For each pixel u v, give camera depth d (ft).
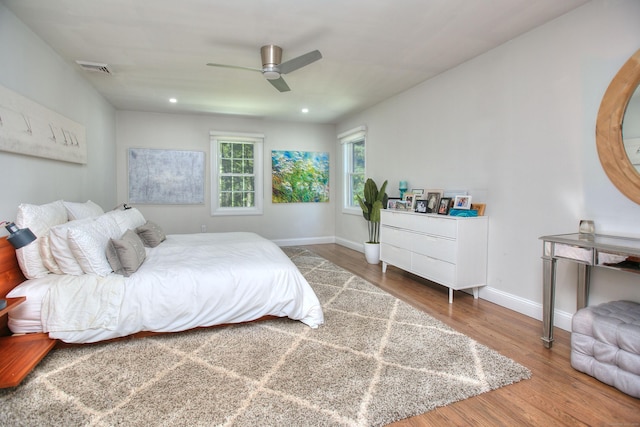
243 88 13.41
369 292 11.01
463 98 10.96
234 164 19.49
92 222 7.84
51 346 6.50
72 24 8.15
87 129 12.41
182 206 18.43
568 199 8.00
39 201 8.78
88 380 5.87
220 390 5.59
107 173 15.30
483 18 8.05
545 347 7.21
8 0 7.07
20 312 6.59
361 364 6.45
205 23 8.16
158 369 6.24
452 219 9.97
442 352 6.93
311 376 6.02
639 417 4.99
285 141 20.22
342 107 16.71
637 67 6.57
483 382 5.85
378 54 10.14
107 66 10.83
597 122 7.25
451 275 10.09
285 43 9.29
